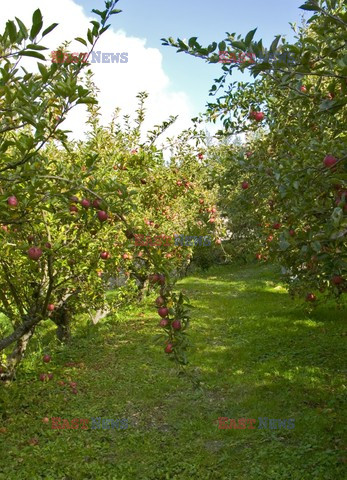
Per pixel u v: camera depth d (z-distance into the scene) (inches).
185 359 110.4
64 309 365.1
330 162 112.2
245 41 100.1
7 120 104.3
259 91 204.7
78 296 325.7
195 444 209.0
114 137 286.8
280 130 184.5
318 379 261.3
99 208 114.7
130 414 244.8
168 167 348.5
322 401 234.8
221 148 277.1
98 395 271.3
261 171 168.4
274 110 195.0
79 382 292.4
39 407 254.7
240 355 318.3
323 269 134.9
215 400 254.7
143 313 475.5
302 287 213.5
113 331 413.4
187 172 348.2
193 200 400.2
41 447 211.5
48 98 104.4
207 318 433.4
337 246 117.6
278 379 269.9
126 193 113.7
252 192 193.2
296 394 245.4
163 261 114.6
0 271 256.1
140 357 335.0
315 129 178.4
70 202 116.2
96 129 274.8
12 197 104.9
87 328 413.4
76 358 340.5
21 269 246.1
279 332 357.1
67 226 227.9
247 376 280.7
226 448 202.7
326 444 193.8
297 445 197.5
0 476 185.3
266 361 300.8
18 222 118.0
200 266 819.4
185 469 188.7
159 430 225.8
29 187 103.5
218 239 423.8
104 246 245.6
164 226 349.7
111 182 113.0
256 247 253.6
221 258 851.4
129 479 184.4
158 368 309.9
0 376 276.5
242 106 207.5
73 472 188.2
